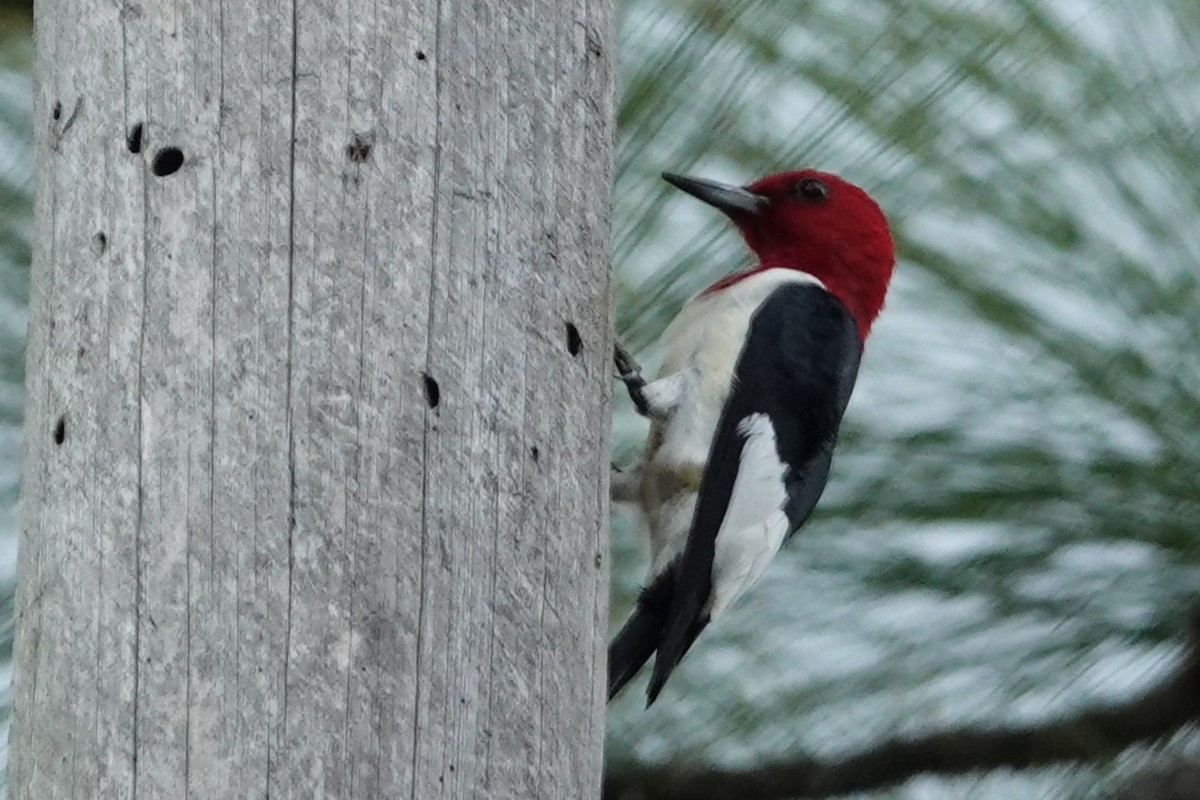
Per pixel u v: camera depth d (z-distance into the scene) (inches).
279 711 227.3
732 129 312.5
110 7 244.8
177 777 226.2
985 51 311.1
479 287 245.1
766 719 323.3
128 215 239.6
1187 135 308.5
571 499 250.2
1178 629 311.0
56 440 239.3
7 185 307.6
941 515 306.3
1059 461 301.1
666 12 308.7
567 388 252.1
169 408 234.4
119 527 233.0
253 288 236.7
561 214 255.0
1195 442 300.0
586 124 260.5
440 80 245.9
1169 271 304.0
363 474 234.4
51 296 244.2
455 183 245.3
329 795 226.1
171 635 229.5
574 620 247.9
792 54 310.5
